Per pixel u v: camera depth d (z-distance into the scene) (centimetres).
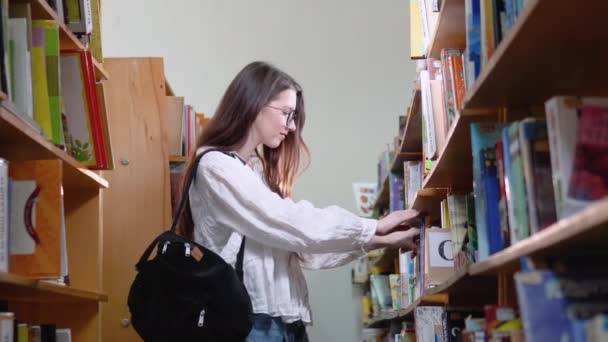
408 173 298
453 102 200
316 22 516
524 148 134
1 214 171
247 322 202
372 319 413
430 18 244
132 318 206
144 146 329
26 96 191
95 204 264
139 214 323
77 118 244
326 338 487
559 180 116
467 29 178
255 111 233
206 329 201
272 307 216
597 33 122
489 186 155
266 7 516
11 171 197
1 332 169
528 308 107
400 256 316
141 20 507
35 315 257
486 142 159
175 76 503
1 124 174
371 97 510
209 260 203
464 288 182
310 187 498
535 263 115
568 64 136
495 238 152
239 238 218
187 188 223
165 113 332
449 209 213
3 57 175
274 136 237
